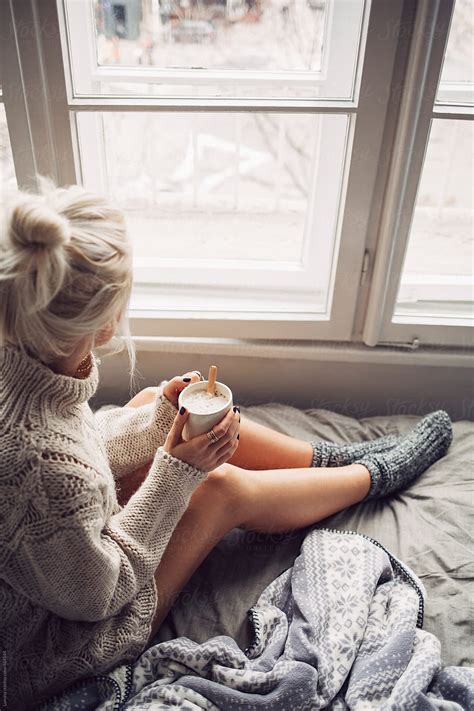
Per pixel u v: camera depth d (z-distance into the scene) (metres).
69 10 1.15
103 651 0.81
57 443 0.70
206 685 0.85
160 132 1.45
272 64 1.28
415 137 1.21
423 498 1.24
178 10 1.22
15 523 0.70
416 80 1.13
